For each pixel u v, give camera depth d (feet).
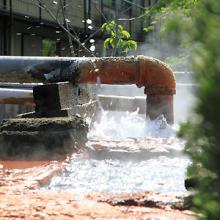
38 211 21.62
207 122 8.14
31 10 164.76
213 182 8.34
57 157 44.52
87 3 192.44
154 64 66.33
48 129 45.62
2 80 65.77
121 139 52.06
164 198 23.57
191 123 8.46
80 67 63.87
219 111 7.89
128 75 65.67
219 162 8.26
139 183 32.48
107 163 41.24
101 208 22.16
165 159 42.63
